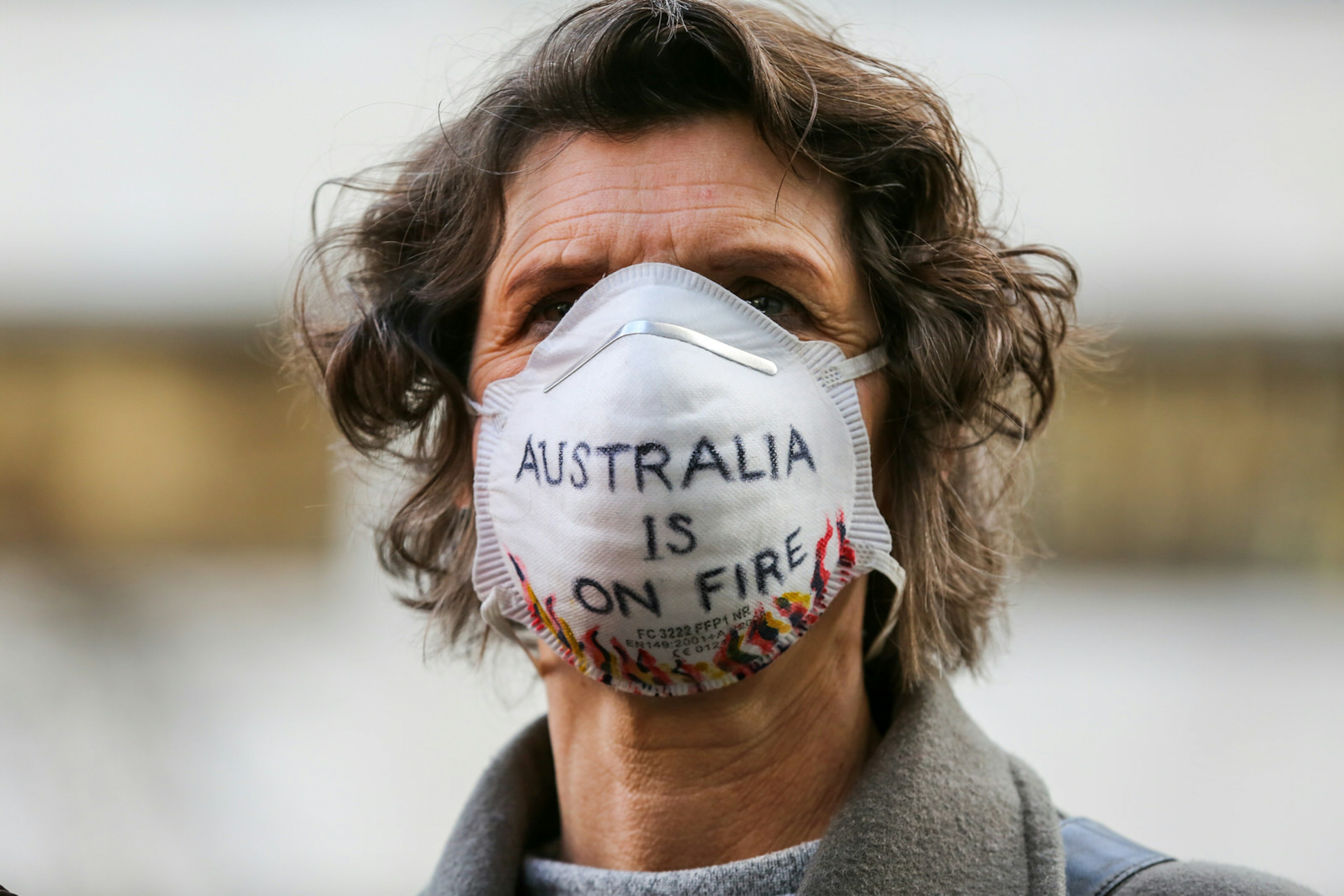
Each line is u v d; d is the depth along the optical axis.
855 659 1.65
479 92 1.77
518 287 1.61
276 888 4.25
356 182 2.04
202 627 4.95
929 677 1.68
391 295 1.85
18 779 4.51
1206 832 4.28
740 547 1.46
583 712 1.67
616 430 1.45
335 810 4.47
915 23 4.88
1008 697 4.79
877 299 1.66
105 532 5.09
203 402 5.10
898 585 1.62
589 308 1.54
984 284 1.68
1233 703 4.71
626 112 1.54
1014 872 1.43
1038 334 1.82
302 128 5.07
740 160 1.54
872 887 1.39
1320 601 4.98
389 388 1.86
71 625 4.92
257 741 4.64
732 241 1.52
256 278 5.06
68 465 5.14
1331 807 4.32
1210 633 4.93
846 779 1.63
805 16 1.89
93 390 5.14
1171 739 4.61
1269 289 4.92
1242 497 5.02
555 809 1.87
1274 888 1.39
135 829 4.43
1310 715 4.60
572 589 1.50
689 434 1.44
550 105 1.55
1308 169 4.99
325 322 2.07
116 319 5.10
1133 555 5.08
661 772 1.58
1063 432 5.03
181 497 5.09
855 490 1.58
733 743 1.56
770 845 1.57
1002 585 1.95
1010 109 4.86
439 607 2.00
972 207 1.75
